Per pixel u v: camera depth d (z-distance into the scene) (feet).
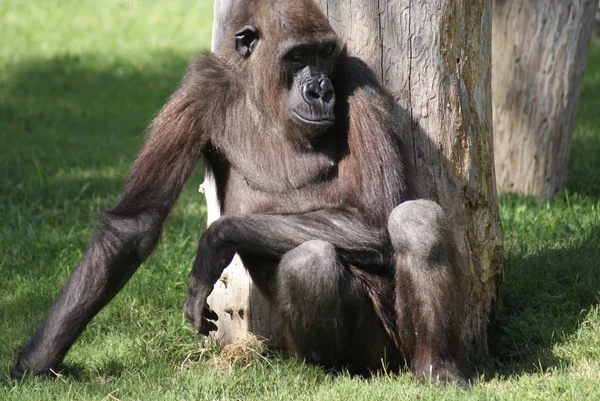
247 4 45.19
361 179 43.27
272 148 44.50
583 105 117.60
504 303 53.42
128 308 54.24
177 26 161.27
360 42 47.11
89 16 165.17
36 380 41.70
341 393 40.88
